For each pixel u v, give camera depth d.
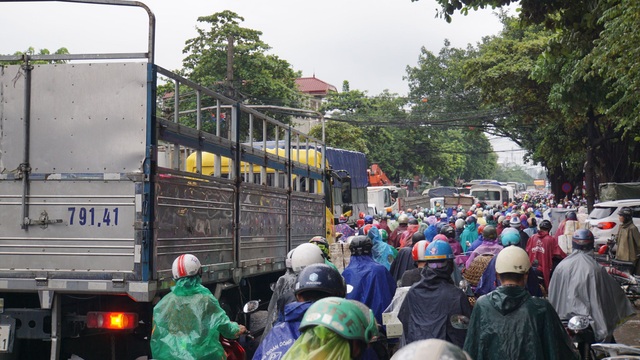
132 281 7.68
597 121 32.50
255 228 10.79
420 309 6.22
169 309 6.57
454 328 6.11
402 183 71.06
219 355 6.61
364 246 7.79
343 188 17.86
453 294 6.19
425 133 70.19
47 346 8.48
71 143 7.94
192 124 28.14
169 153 9.25
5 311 7.94
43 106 8.02
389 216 25.17
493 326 5.22
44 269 7.89
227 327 6.63
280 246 12.04
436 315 6.15
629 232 17.30
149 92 7.84
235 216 9.98
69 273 7.82
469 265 10.44
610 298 7.75
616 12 13.03
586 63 14.95
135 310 8.15
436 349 2.27
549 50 15.53
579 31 14.98
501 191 61.03
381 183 47.41
